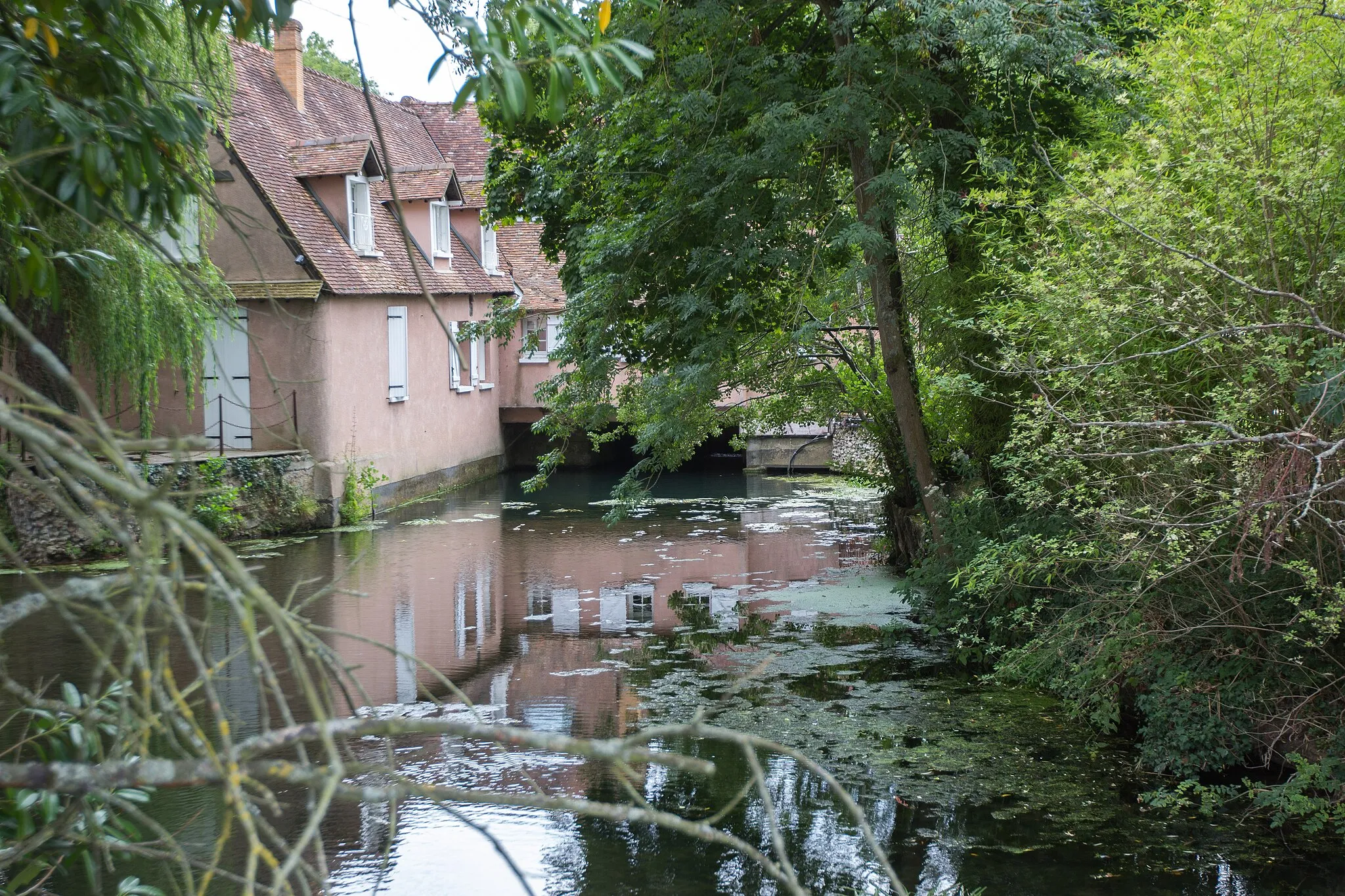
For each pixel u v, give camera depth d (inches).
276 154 857.5
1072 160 348.8
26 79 124.6
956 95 429.4
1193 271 255.9
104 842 72.3
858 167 430.6
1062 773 304.2
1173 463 271.1
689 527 790.5
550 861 252.8
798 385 608.7
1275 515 233.8
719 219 425.4
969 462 509.0
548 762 316.8
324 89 1064.8
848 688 392.2
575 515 859.4
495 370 1191.6
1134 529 281.6
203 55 398.9
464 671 420.5
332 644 461.4
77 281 512.1
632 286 455.8
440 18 112.3
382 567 638.5
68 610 61.6
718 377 461.4
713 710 368.8
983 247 414.3
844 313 574.9
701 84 430.6
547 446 1251.8
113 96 137.7
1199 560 259.0
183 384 705.0
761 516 840.9
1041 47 365.1
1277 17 256.7
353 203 888.3
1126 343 253.3
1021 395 407.2
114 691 63.4
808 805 285.3
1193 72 275.4
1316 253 245.0
